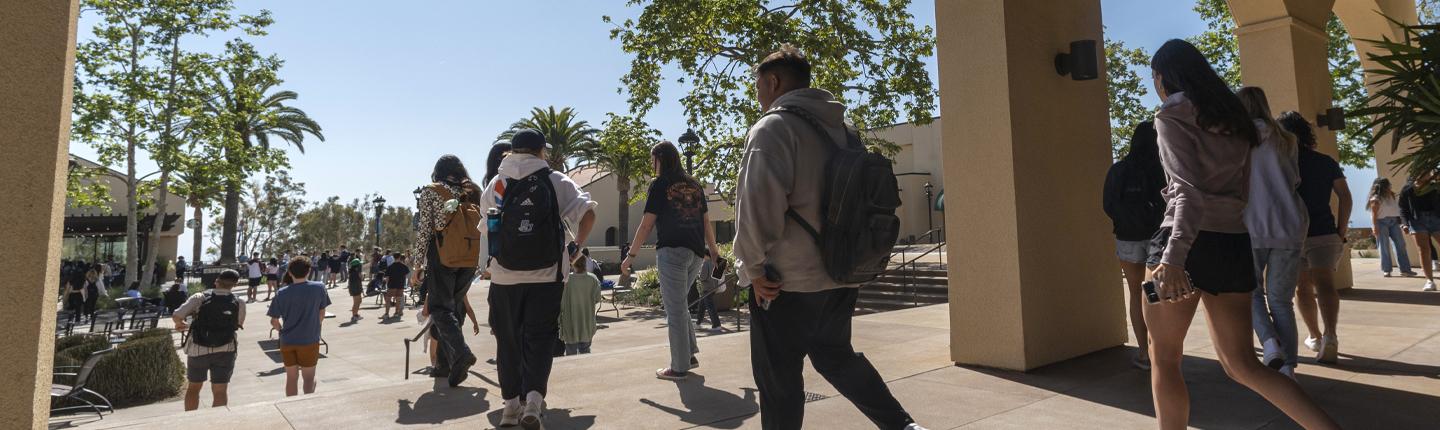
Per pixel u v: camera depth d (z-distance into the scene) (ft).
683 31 61.57
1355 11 35.47
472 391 14.03
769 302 7.55
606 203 158.71
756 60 58.49
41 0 5.62
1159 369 7.86
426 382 14.93
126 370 27.37
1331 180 14.08
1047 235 14.56
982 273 14.42
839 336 7.97
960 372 14.03
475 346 33.37
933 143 130.72
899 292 48.21
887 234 7.16
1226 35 60.90
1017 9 14.47
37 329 5.44
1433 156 9.57
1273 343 11.81
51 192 5.59
